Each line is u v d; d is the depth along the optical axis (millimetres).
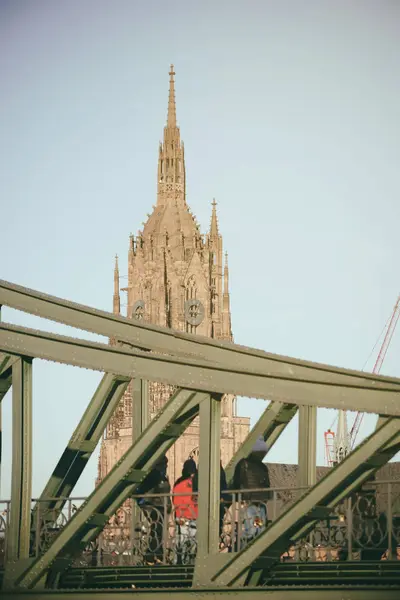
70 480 39625
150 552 38938
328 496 31469
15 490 35625
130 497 37469
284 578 35812
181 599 33156
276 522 32031
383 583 35281
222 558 32938
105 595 34125
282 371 33656
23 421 35438
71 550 35719
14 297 37156
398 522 37719
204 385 33031
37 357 34938
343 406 30781
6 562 35594
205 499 33156
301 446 32906
